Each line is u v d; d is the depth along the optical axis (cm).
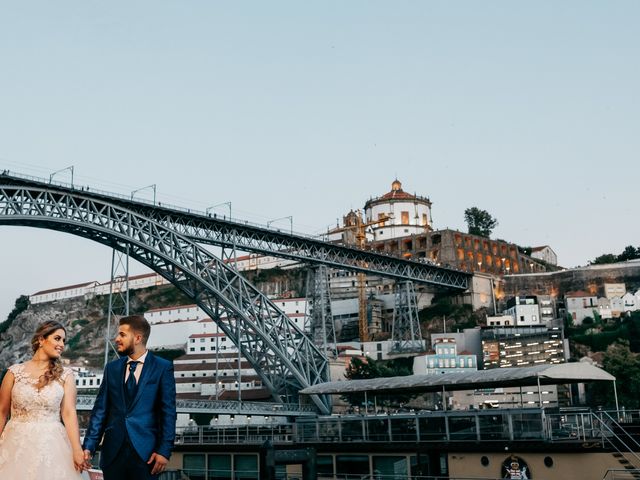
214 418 13000
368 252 13450
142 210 9738
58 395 778
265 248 11394
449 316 16800
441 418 3747
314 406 10719
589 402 10712
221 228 10794
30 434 754
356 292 19212
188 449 4728
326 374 11256
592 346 14638
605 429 3459
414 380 4116
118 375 827
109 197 9212
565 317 16162
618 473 3052
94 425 812
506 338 14162
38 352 795
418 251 19638
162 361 847
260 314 10625
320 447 4184
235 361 16775
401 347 15012
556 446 3222
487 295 17275
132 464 785
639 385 10444
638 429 3584
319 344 12694
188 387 16550
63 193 8575
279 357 10550
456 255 19038
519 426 3428
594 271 17312
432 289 17900
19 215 7956
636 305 16138
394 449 3841
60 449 763
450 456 3612
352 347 15812
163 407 820
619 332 14538
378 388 4262
